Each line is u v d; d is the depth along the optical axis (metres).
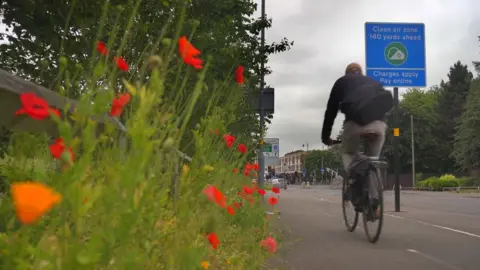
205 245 2.15
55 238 1.12
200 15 6.11
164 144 1.52
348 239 7.16
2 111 2.03
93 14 4.00
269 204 5.98
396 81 14.36
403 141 79.56
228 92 3.75
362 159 6.68
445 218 10.58
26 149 1.56
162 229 1.74
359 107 6.40
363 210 7.04
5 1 3.99
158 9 5.04
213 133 2.71
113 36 1.87
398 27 14.43
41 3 3.99
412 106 81.56
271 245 4.04
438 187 52.19
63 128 1.24
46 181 1.22
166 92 2.33
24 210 0.85
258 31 10.62
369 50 14.38
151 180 1.38
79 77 2.03
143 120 1.29
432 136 81.81
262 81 10.61
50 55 3.92
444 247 6.55
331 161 108.88
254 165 5.92
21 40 4.06
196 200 1.94
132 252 1.21
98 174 1.37
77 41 3.92
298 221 9.77
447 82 92.31
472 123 54.97
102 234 1.13
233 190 3.99
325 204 16.67
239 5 7.31
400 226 8.87
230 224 4.14
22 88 2.00
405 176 71.56
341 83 6.64
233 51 6.55
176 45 2.19
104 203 1.17
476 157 55.44
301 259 5.59
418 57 14.41
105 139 1.46
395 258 5.78
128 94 1.56
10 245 1.18
